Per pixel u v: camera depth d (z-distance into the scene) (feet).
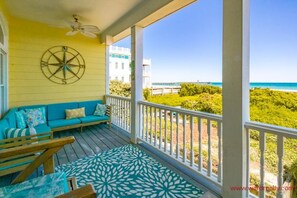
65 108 14.85
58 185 4.18
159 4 9.21
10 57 13.19
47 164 4.58
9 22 13.04
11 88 13.32
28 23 13.82
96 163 8.90
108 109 15.61
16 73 13.50
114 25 14.32
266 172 7.14
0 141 6.59
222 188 6.26
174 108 8.68
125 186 7.06
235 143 5.73
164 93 28.30
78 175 7.82
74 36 15.87
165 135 9.45
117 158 9.48
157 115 11.14
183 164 8.18
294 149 6.38
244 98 5.54
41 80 14.55
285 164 5.97
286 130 4.73
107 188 6.93
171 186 7.05
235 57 5.62
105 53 17.57
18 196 3.81
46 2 10.70
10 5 11.12
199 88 26.78
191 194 6.57
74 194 2.37
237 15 5.54
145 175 7.84
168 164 8.84
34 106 13.89
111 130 14.84
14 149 4.06
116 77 39.81
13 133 7.33
